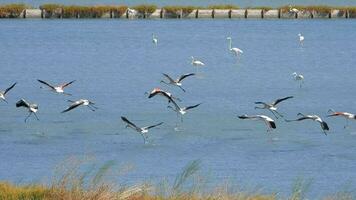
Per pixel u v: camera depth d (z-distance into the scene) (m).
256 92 65.88
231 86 69.94
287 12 143.88
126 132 47.09
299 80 70.75
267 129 48.06
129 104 58.31
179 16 143.75
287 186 34.03
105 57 93.94
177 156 40.88
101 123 50.03
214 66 86.50
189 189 24.02
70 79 74.31
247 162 39.47
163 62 89.62
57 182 23.08
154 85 70.50
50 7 142.12
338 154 41.66
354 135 46.84
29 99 60.78
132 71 81.31
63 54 96.62
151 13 143.62
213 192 22.83
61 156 40.44
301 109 57.66
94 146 43.06
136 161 39.12
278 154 41.56
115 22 137.88
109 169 34.03
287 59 93.00
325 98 62.66
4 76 76.88
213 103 59.25
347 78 75.94
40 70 81.69
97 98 61.53
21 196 22.02
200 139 45.12
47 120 51.03
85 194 21.58
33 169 37.16
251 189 30.36
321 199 29.17
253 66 86.19
